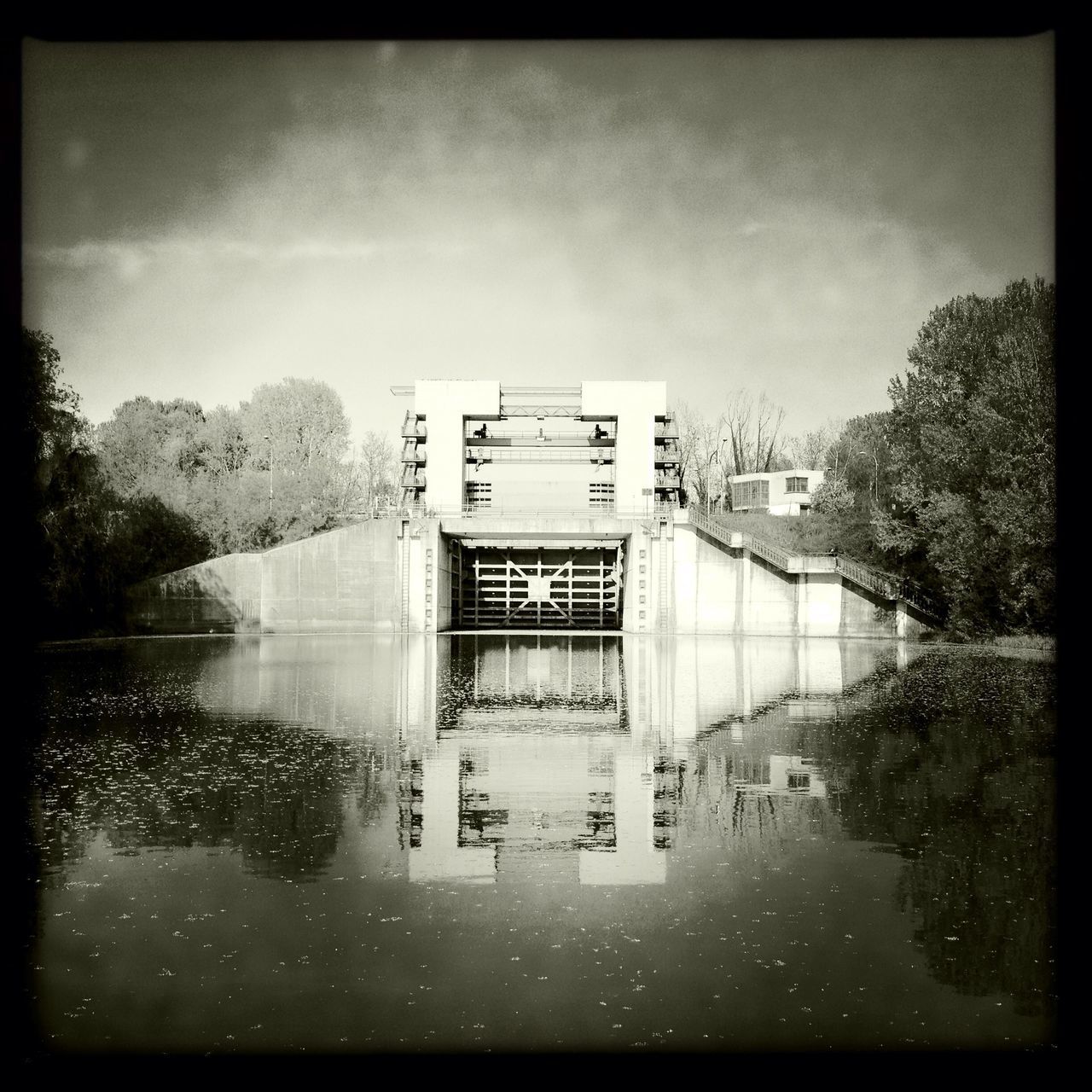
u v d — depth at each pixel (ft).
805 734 79.41
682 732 80.23
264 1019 30.01
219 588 206.69
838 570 199.11
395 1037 28.96
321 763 66.85
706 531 203.72
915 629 194.90
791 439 311.47
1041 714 90.53
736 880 42.09
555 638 203.00
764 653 162.71
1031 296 172.76
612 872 43.27
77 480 178.50
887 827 50.26
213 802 55.57
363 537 208.03
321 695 104.32
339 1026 29.60
